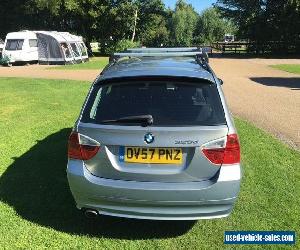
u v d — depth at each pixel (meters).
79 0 46.47
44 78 19.42
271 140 7.51
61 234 4.10
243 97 13.03
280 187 5.29
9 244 3.88
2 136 7.65
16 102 11.73
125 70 4.19
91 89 4.09
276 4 45.06
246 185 5.34
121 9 48.47
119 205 3.80
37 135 7.77
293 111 10.46
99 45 51.19
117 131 3.70
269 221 4.39
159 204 3.71
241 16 46.97
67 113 10.08
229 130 3.71
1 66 29.52
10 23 50.78
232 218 4.45
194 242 3.99
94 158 3.80
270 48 46.59
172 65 4.43
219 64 30.02
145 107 3.81
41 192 5.05
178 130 3.64
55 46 30.14
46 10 47.97
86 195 3.85
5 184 5.28
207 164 3.68
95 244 3.93
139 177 3.72
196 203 3.70
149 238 4.06
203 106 3.81
